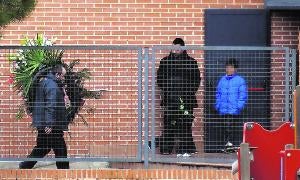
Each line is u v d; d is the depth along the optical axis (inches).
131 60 1261.1
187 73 1226.0
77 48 1206.9
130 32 1510.8
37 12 1508.4
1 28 1123.9
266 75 1242.0
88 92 1243.2
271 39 1505.9
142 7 1509.6
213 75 1233.4
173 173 1190.3
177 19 1510.8
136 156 1227.2
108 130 1244.5
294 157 716.0
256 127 852.6
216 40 1509.6
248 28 1509.6
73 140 1238.3
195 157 1219.9
